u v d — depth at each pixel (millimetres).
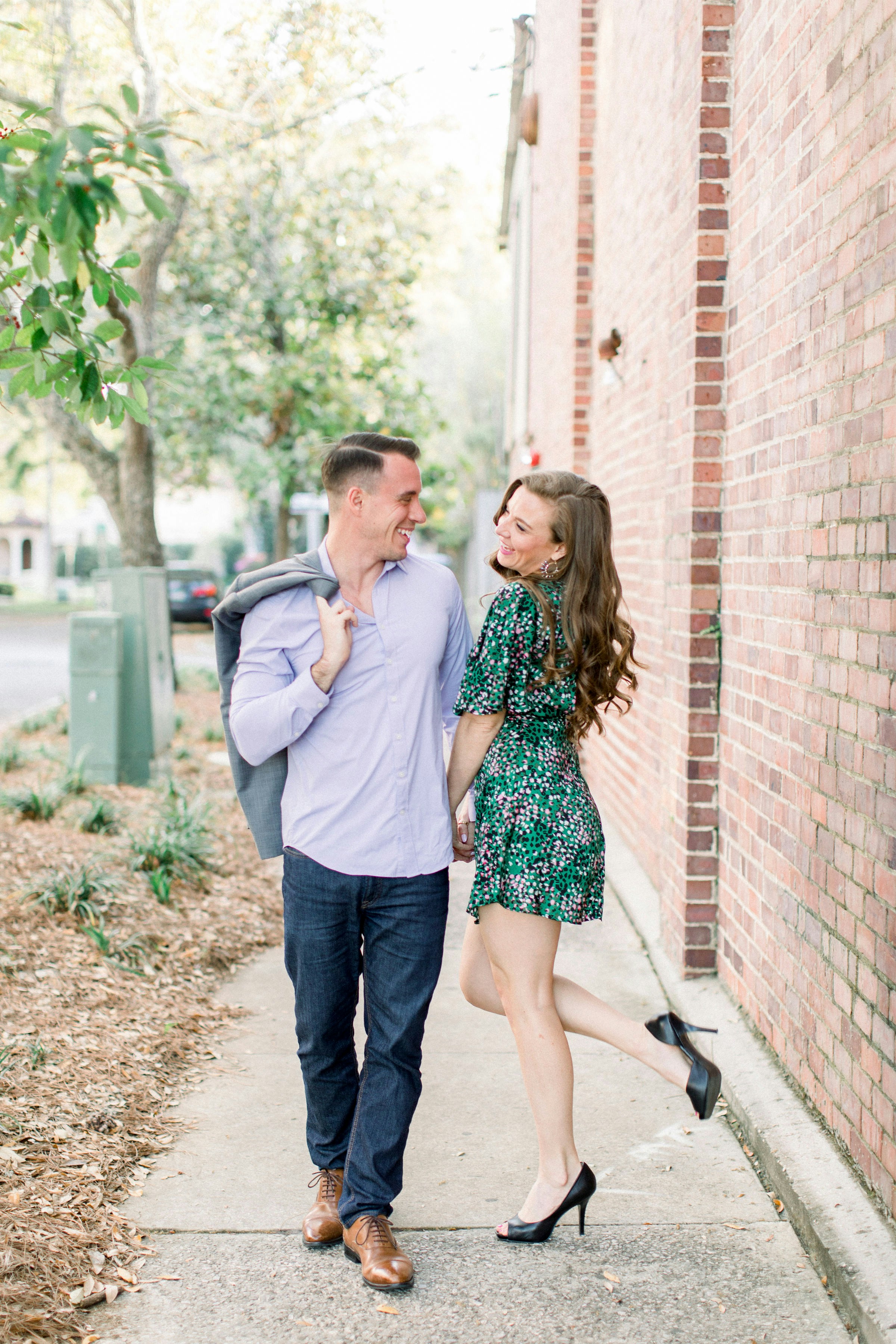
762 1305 2617
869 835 2844
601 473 7801
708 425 4324
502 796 2779
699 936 4438
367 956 2805
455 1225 2971
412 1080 2770
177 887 5793
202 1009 4434
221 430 13930
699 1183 3174
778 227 3619
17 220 2338
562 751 2848
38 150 2295
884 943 2748
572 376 8391
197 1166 3250
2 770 8797
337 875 2693
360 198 13234
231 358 12875
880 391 2764
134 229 10625
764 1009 3807
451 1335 2518
